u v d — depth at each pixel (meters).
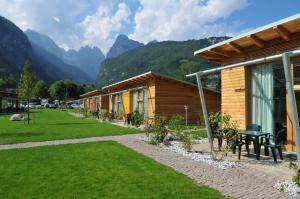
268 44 9.13
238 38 8.68
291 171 6.31
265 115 9.50
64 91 82.88
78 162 7.26
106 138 12.15
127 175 6.01
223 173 6.18
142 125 16.53
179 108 19.22
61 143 10.73
